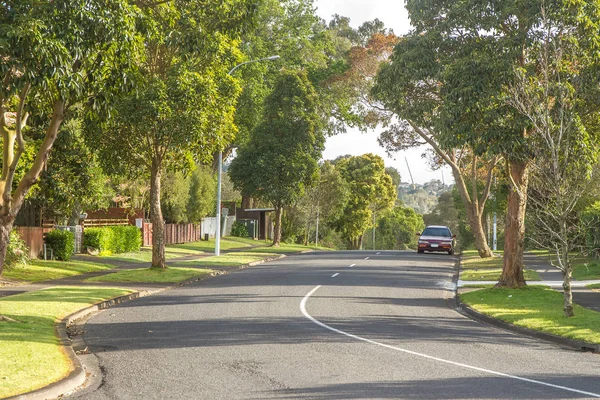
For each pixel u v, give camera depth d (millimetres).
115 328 14648
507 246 22609
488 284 25531
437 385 9328
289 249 55531
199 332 13945
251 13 17812
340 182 77250
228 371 10133
